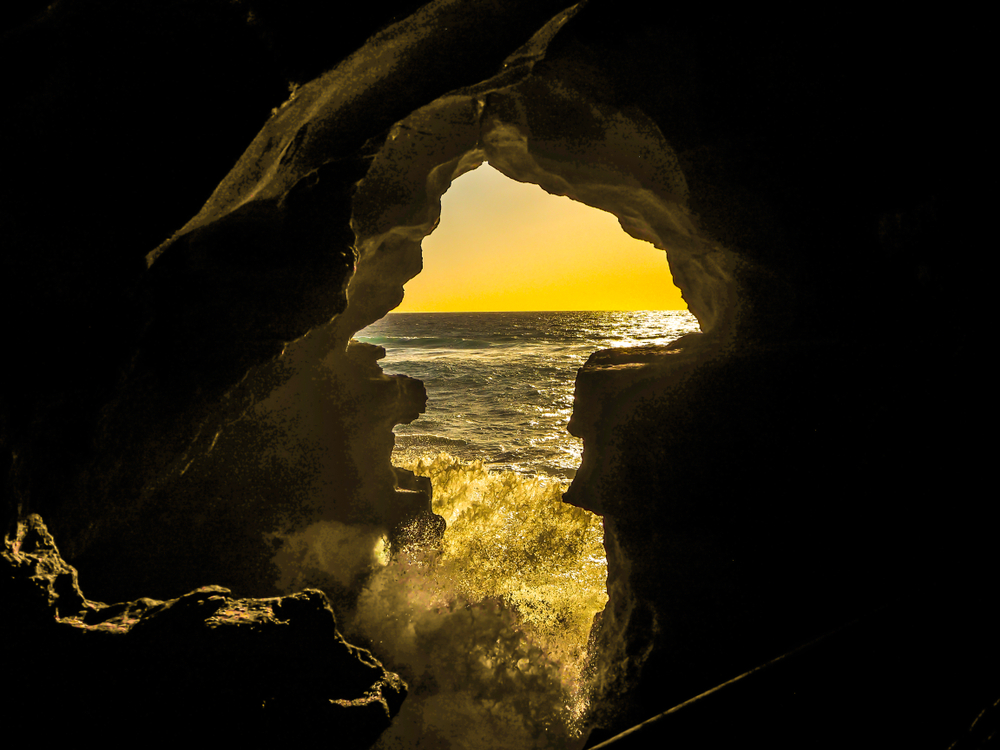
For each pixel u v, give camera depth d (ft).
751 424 12.29
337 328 19.86
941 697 7.91
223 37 7.65
